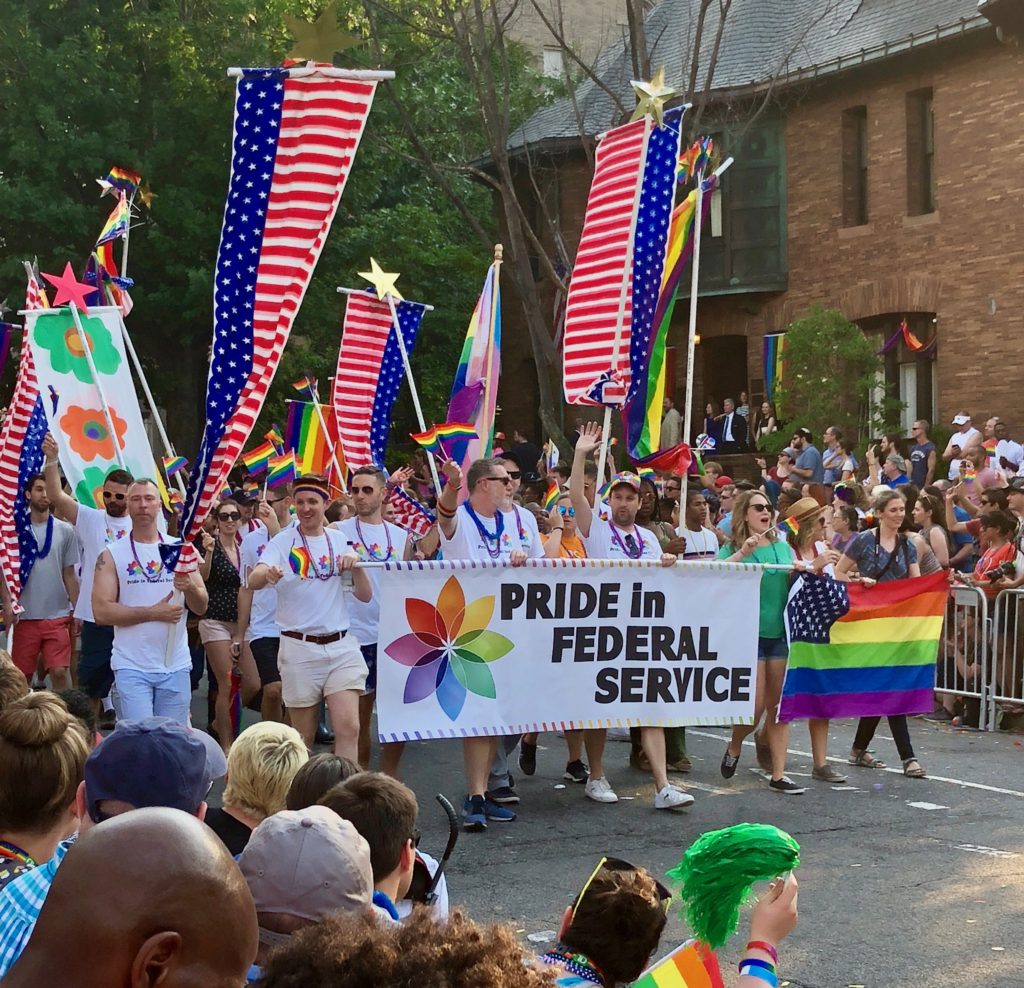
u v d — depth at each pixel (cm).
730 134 2497
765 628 887
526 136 2928
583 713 823
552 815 812
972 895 638
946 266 2219
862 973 533
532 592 814
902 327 2312
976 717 1163
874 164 2334
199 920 141
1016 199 2108
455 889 656
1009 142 2114
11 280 2500
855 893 642
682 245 1034
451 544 816
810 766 974
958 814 812
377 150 2689
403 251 2892
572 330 1005
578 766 912
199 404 2812
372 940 179
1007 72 2111
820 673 891
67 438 942
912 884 657
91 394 953
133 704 741
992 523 1167
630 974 312
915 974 532
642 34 1936
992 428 1919
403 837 335
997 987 517
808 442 2055
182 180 2547
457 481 811
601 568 829
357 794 337
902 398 2334
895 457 1641
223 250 768
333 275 2811
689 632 851
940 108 2220
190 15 2519
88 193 2583
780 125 2488
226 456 766
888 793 874
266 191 770
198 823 149
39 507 1020
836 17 2453
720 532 1302
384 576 784
